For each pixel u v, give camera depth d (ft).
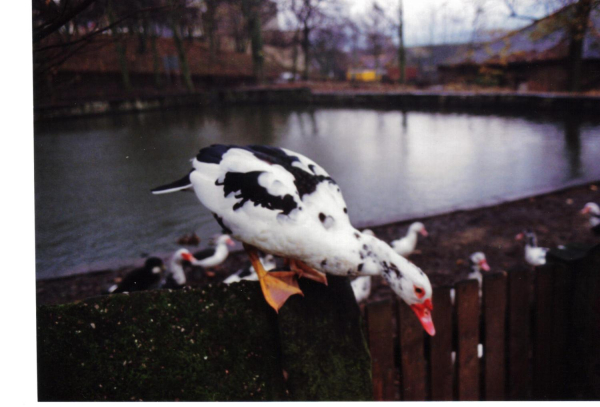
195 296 5.72
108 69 68.03
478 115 58.18
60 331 5.25
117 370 5.41
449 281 14.60
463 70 71.31
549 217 20.02
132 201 23.61
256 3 81.92
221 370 5.74
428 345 7.40
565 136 40.55
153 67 78.54
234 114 70.79
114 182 27.89
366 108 75.61
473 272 14.51
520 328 7.92
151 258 13.91
